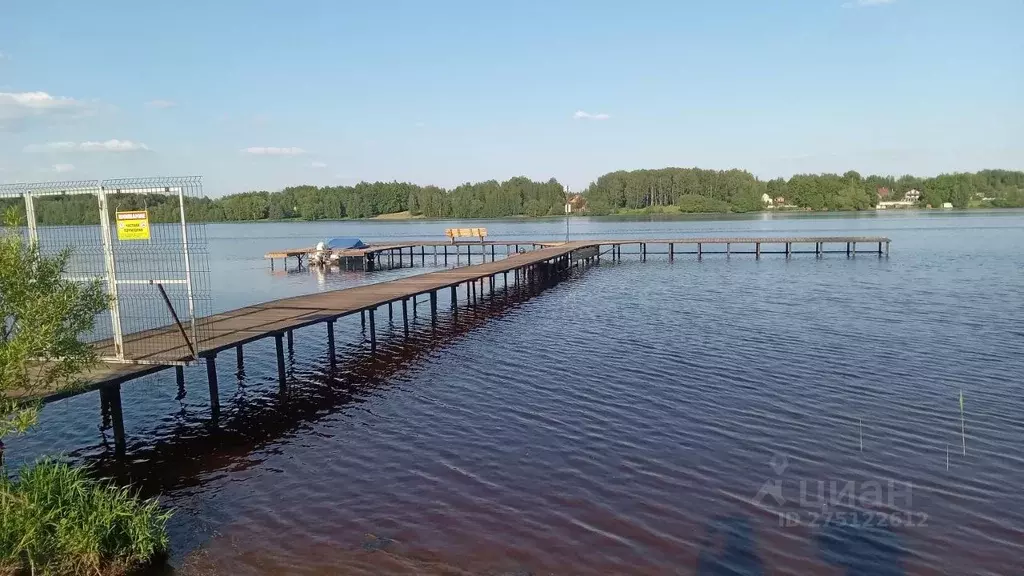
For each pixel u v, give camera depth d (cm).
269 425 1127
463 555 697
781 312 2136
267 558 699
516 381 1349
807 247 5244
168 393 1332
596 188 13762
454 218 13425
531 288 2980
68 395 888
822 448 966
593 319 2083
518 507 801
